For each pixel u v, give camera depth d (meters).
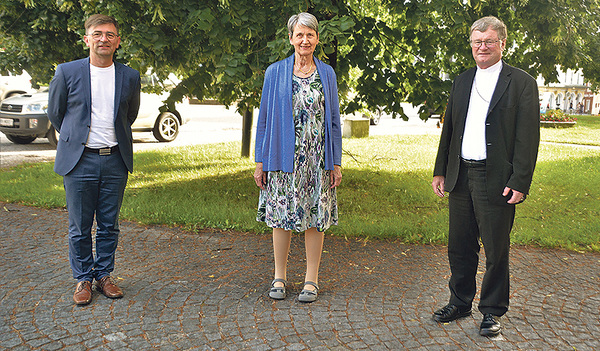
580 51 6.45
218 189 7.39
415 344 2.96
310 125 3.42
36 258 4.35
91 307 3.39
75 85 3.34
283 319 3.26
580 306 3.55
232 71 5.01
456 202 3.17
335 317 3.30
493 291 3.08
